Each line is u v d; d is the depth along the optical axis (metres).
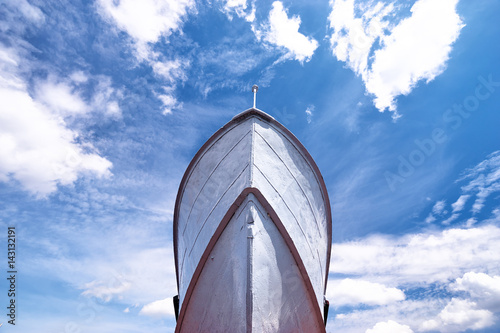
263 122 7.26
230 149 7.17
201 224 6.97
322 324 6.62
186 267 7.28
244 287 5.79
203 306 6.32
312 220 7.34
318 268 7.16
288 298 6.21
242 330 5.76
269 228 6.21
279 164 7.04
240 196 6.24
